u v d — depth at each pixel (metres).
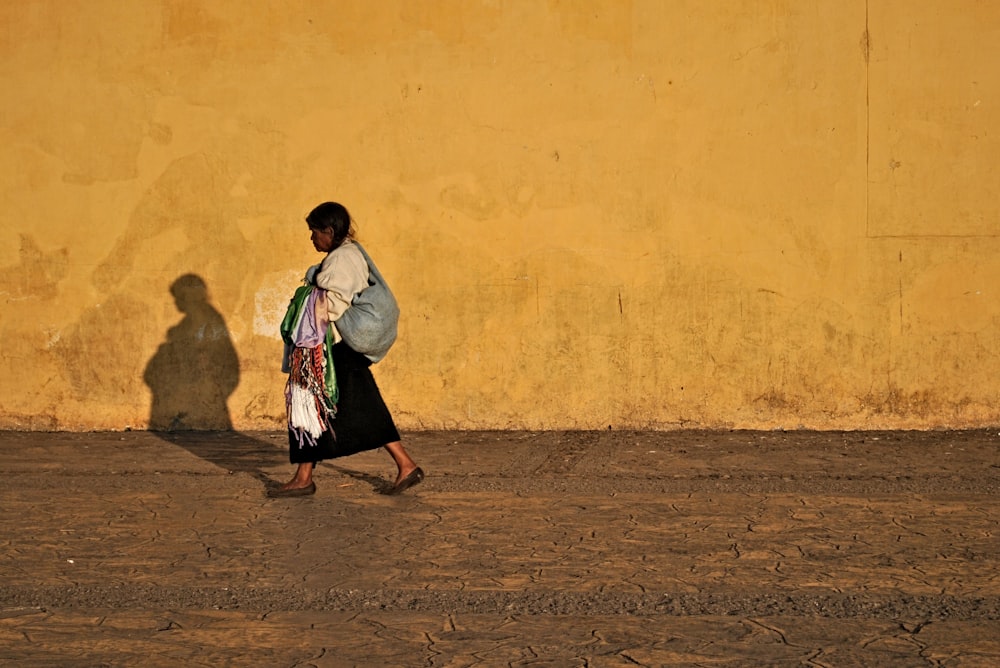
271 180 8.93
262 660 4.34
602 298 8.76
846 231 8.57
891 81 8.48
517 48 8.70
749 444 8.30
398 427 8.95
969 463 7.61
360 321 6.67
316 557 5.69
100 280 9.06
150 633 4.64
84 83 8.99
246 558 5.68
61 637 4.59
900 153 8.51
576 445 8.35
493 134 8.76
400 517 6.45
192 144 8.95
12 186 9.07
